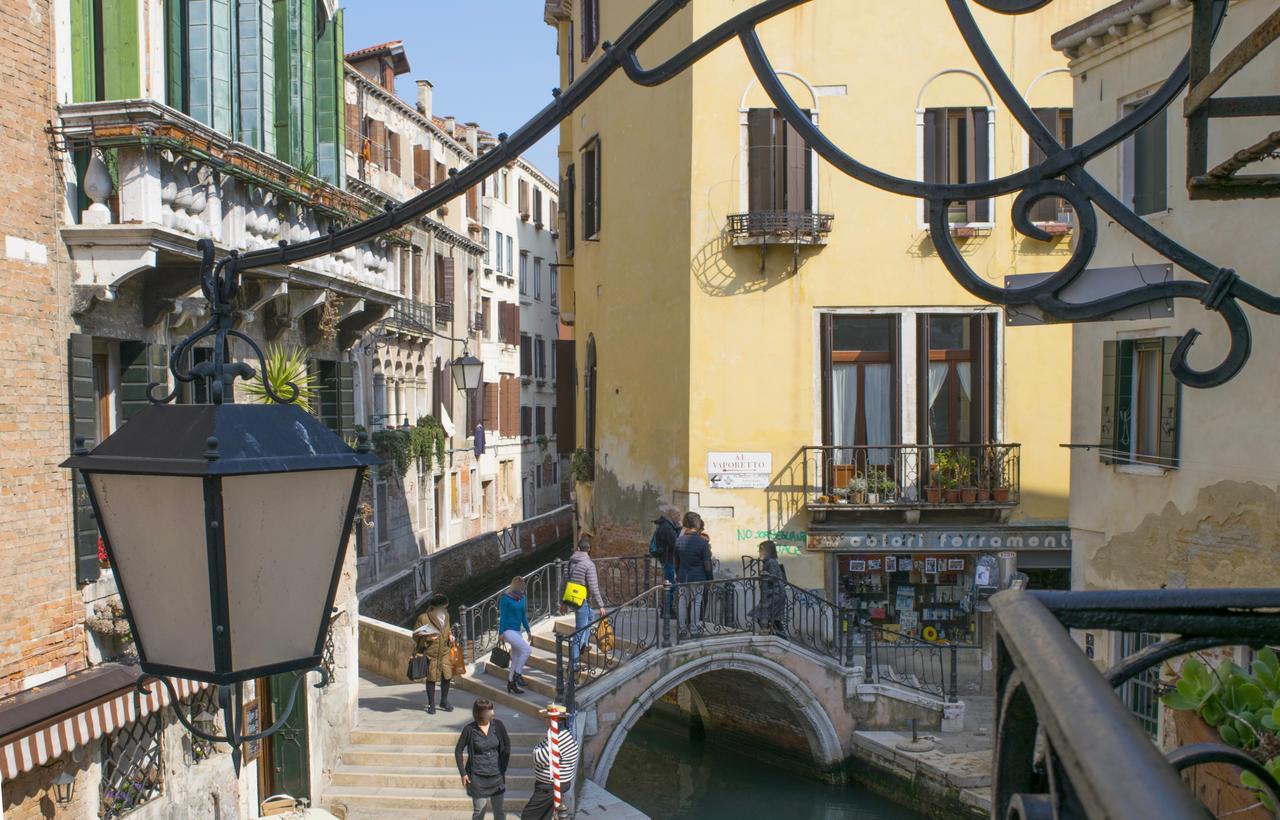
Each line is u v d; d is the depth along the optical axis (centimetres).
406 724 1464
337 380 1428
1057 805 86
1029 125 225
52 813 839
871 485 1772
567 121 2467
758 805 1678
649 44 1930
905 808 1566
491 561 3722
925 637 1825
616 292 2070
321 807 1309
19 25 829
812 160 1769
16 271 824
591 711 1482
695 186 1775
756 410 1784
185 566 300
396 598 2753
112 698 859
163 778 991
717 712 1975
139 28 917
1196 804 65
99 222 879
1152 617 145
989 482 1758
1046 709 85
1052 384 1788
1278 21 180
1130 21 1205
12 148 823
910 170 1772
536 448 4847
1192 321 1138
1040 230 228
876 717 1689
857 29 1767
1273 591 144
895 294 1773
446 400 3594
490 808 1283
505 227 4419
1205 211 1110
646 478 1934
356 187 2466
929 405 1786
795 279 1778
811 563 1781
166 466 293
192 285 971
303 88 1223
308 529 312
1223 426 1095
